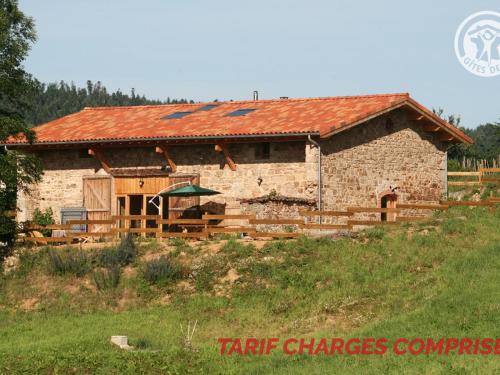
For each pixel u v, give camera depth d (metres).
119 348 32.59
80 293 42.44
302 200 48.09
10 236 47.81
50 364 30.47
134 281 42.44
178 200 51.81
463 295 35.62
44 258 45.50
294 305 38.56
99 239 48.62
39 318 40.31
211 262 42.56
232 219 48.00
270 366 29.75
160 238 47.06
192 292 41.09
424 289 37.59
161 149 51.81
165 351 31.75
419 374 27.25
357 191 51.16
